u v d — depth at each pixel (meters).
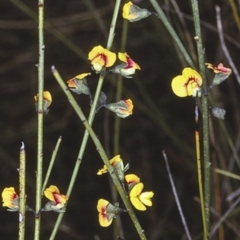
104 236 1.33
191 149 1.16
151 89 1.49
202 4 1.26
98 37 1.48
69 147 1.47
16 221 1.36
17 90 1.58
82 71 1.53
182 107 1.45
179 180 1.35
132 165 1.42
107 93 1.46
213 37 1.31
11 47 1.59
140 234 0.67
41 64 0.67
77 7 1.58
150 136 1.45
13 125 1.54
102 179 1.42
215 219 0.90
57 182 1.42
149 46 1.47
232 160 0.92
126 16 0.68
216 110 0.67
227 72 0.67
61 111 1.52
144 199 0.67
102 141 1.46
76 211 1.37
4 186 1.42
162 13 0.68
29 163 1.44
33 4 1.53
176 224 1.27
